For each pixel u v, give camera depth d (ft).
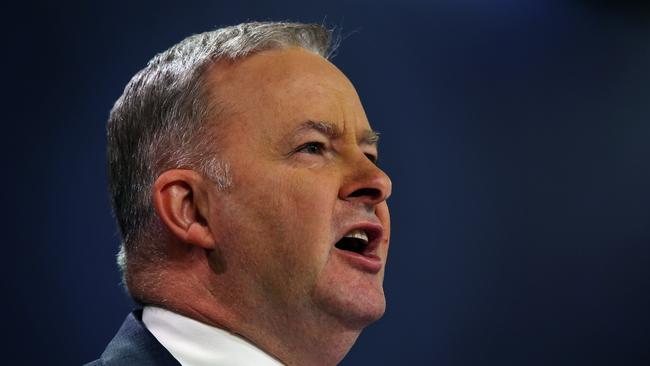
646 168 25.35
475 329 22.77
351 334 7.83
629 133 25.45
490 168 23.80
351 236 7.88
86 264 17.35
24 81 17.43
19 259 16.85
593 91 25.39
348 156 7.91
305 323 7.68
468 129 23.66
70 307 17.06
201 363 7.59
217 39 8.29
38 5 17.75
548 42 25.21
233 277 7.66
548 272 23.99
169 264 7.91
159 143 8.05
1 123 17.10
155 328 7.84
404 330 21.90
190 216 7.80
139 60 18.62
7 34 17.40
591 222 24.75
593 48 25.61
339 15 21.94
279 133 7.74
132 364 7.47
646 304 24.63
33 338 16.74
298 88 7.93
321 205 7.56
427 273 22.43
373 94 22.39
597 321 24.20
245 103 7.85
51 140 17.51
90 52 18.13
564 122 24.97
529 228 24.02
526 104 24.59
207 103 7.92
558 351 23.61
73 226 17.37
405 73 22.94
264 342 7.77
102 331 17.20
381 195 7.79
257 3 20.30
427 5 23.67
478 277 23.08
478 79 24.06
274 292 7.59
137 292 8.03
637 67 25.79
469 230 23.18
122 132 8.39
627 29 25.94
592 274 24.45
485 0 24.70
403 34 23.11
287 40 8.37
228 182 7.67
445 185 23.06
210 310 7.72
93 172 17.75
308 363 7.97
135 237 8.14
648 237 24.98
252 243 7.58
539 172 24.40
